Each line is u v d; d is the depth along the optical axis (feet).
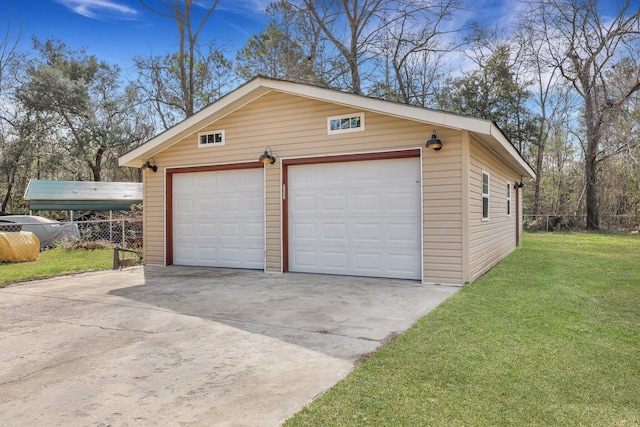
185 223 31.04
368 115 24.04
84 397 8.96
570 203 84.74
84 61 83.87
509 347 11.78
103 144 79.05
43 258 36.55
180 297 19.44
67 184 62.23
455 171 21.76
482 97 75.72
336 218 25.57
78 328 14.38
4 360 11.30
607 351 11.48
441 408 8.22
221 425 7.68
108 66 85.05
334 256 25.67
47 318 15.80
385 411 8.10
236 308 17.10
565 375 9.84
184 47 67.05
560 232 69.00
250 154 27.68
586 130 74.08
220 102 27.17
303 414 7.99
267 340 12.80
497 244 31.37
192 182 30.73
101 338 13.20
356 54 61.41
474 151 23.24
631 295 18.94
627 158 68.08
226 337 13.15
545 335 12.91
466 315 15.35
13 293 21.04
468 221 21.59
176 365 10.78
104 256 37.99
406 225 23.66
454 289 20.79
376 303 17.79
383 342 12.48
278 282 23.24
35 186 59.67
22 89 75.31
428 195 22.45
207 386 9.43
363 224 24.84
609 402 8.52
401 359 10.87
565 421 7.76
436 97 69.36
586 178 72.69
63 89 75.15
